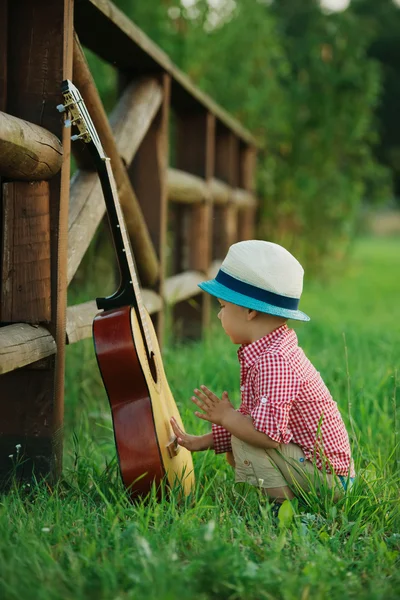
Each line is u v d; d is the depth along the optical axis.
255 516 2.50
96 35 3.47
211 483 2.68
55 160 2.65
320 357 4.72
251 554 2.09
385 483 2.65
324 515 2.50
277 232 11.73
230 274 2.63
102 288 5.14
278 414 2.49
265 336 2.62
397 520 2.48
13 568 1.83
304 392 2.56
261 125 10.41
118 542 2.03
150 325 2.94
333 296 10.36
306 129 11.87
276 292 2.58
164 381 2.98
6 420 2.72
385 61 37.59
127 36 3.48
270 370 2.52
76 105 2.53
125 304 2.65
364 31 12.11
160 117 4.38
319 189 11.96
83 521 2.23
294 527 2.29
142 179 4.46
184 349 5.36
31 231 2.68
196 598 1.79
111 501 2.52
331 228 12.45
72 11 2.75
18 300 2.70
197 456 3.01
